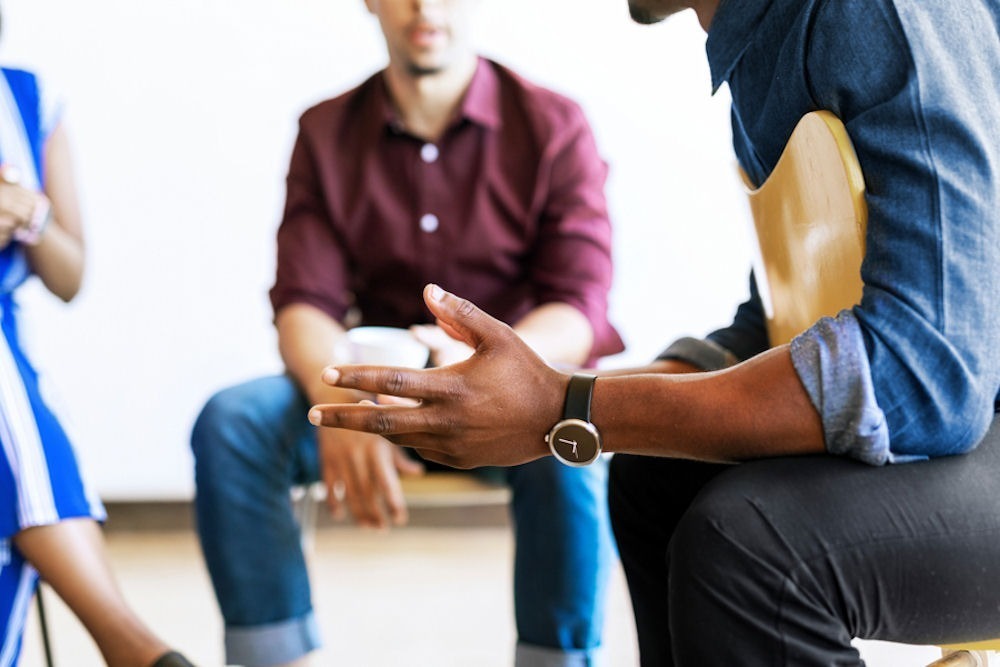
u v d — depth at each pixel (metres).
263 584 1.76
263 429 1.78
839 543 0.95
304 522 1.93
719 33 1.13
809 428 0.97
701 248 2.89
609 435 1.01
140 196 2.99
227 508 1.76
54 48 2.96
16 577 1.62
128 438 3.08
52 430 1.65
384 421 1.01
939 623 0.98
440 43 1.86
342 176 1.97
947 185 0.93
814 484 0.97
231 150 2.97
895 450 0.98
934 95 0.94
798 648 0.95
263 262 3.00
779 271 1.20
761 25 1.09
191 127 2.97
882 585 0.96
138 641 1.60
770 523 0.95
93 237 3.00
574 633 1.71
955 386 0.95
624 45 2.86
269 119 2.96
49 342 3.04
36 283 3.02
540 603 1.70
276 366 3.03
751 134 1.16
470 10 1.89
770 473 0.99
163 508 3.16
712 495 0.98
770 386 0.97
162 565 2.93
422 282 1.97
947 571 0.96
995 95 0.98
